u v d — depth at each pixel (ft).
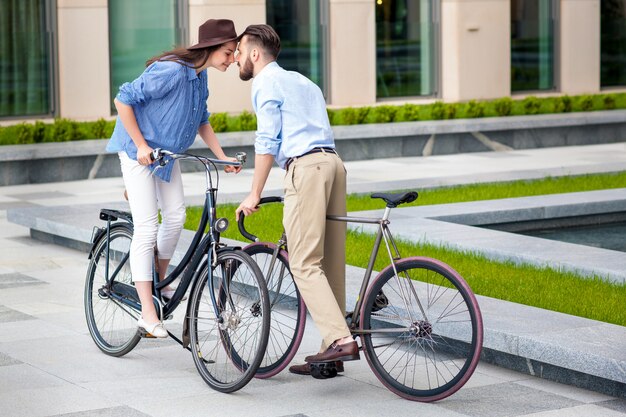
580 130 88.99
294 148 26.89
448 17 92.79
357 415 25.31
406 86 93.45
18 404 26.04
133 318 31.22
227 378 27.86
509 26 94.58
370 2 88.43
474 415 25.27
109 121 78.23
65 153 69.82
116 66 81.10
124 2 80.89
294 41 87.97
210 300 30.35
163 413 25.41
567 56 99.81
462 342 29.63
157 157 27.81
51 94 78.54
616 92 101.91
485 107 89.15
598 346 26.71
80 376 28.50
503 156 81.71
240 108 82.74
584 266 37.68
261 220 49.62
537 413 25.32
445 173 71.36
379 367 26.89
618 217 53.67
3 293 38.68
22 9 77.25
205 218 28.30
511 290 35.14
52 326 33.91
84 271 42.73
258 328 28.53
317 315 26.40
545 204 51.37
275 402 26.32
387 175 70.69
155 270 29.86
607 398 26.48
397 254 26.86
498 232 45.03
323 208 26.73
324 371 27.48
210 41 28.43
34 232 50.39
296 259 26.84
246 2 82.69
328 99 88.94
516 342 27.81
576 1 99.50
